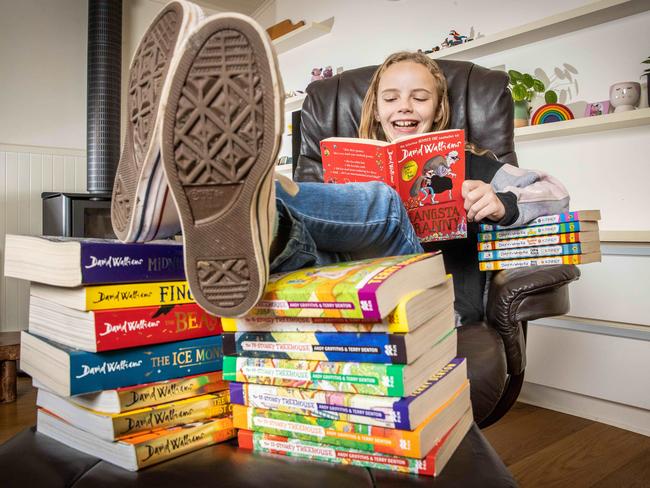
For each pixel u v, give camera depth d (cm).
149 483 52
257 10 391
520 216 106
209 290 57
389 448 54
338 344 55
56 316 61
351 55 314
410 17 279
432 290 60
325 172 117
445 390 61
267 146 55
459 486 51
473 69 155
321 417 57
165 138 57
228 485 51
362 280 53
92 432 58
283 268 71
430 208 109
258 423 60
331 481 52
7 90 316
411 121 150
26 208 319
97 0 314
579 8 193
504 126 147
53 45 332
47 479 54
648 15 191
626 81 193
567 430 180
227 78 55
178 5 61
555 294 103
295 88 356
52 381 59
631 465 150
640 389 176
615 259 184
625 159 199
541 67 221
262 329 59
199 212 57
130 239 66
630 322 180
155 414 59
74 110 338
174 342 62
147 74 61
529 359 207
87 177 316
